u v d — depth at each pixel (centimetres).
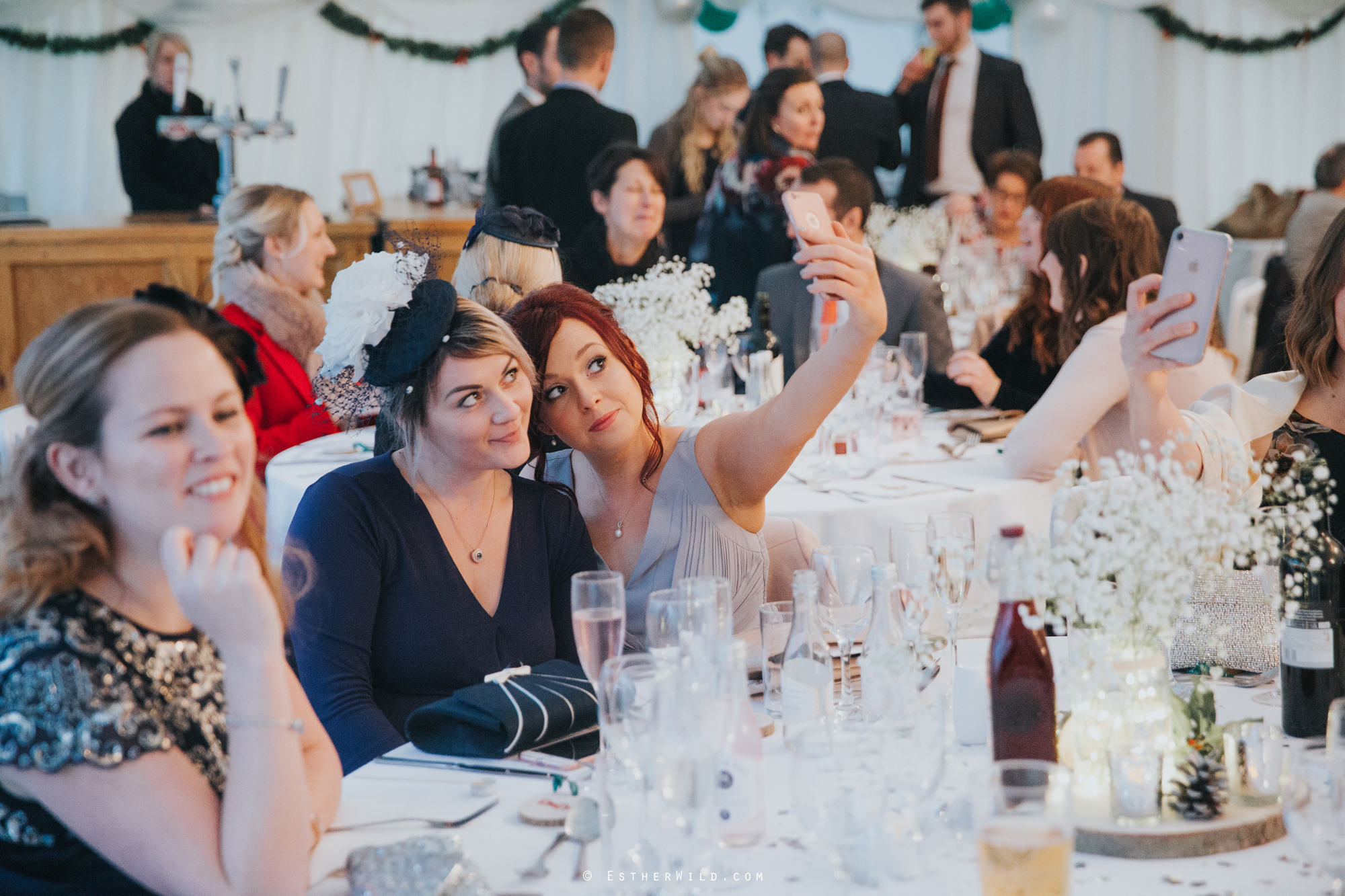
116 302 131
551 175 582
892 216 652
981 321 548
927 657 178
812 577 159
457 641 202
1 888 126
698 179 666
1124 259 313
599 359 224
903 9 820
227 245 394
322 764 148
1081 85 852
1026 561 136
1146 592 133
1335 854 112
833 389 217
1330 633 154
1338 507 214
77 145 734
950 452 338
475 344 196
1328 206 589
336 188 784
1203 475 197
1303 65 886
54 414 126
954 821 133
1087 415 296
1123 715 136
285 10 752
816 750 121
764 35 816
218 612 124
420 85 790
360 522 199
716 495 230
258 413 388
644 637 230
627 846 133
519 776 157
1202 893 120
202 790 126
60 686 123
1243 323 636
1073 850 130
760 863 129
